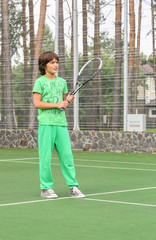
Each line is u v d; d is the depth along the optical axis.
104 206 6.40
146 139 15.87
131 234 4.85
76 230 5.02
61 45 18.14
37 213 5.92
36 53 19.92
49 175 7.22
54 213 5.91
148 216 5.74
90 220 5.51
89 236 4.77
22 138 18.66
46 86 7.23
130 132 16.17
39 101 7.20
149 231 4.98
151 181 9.08
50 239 4.65
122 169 11.24
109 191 7.78
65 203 6.64
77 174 10.21
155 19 19.94
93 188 8.14
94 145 16.95
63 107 7.19
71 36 21.72
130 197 7.16
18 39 26.48
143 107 16.56
